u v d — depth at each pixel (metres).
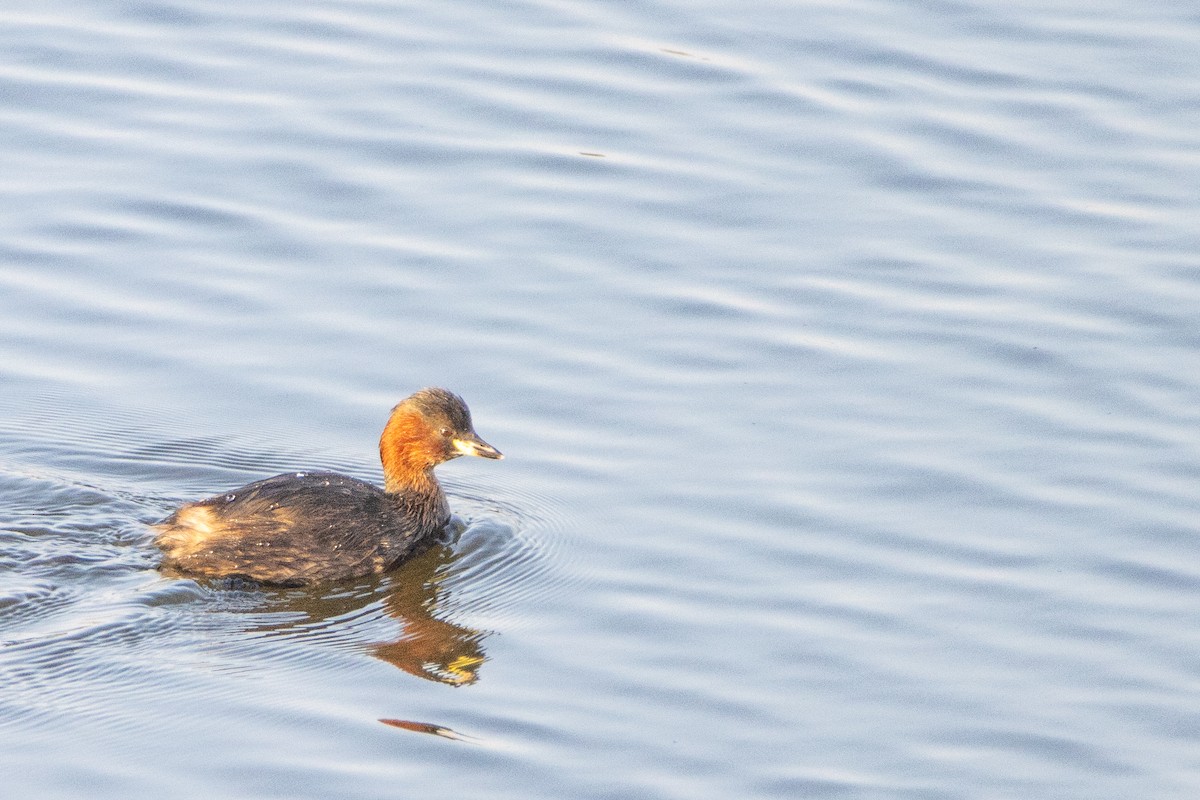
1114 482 16.45
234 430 17.20
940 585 15.09
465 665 13.92
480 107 22.39
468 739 12.94
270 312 18.83
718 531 15.82
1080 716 13.52
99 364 17.97
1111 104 22.66
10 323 18.45
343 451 17.05
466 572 15.48
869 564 15.37
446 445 16.05
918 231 20.44
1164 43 23.95
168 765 12.47
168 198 20.48
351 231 20.14
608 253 19.92
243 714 13.09
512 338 18.56
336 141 21.62
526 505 16.34
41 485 16.00
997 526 15.88
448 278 19.47
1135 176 21.38
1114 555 15.49
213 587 14.82
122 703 13.11
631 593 14.99
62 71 22.72
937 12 24.69
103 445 16.78
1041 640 14.40
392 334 18.58
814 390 17.84
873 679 13.87
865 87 22.97
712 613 14.70
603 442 17.09
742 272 19.67
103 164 21.02
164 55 23.22
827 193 21.06
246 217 20.23
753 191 21.03
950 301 19.23
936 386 17.91
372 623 14.56
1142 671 14.05
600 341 18.56
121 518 15.62
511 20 24.39
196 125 21.81
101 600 14.39
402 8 24.69
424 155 21.47
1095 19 24.55
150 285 19.14
